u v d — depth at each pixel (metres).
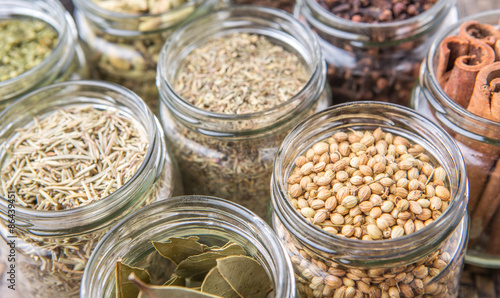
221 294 0.26
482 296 0.32
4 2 0.36
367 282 0.26
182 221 0.27
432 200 0.26
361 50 0.33
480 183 0.29
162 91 0.31
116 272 0.26
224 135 0.30
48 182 0.29
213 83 0.32
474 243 0.31
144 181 0.28
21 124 0.31
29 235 0.28
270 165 0.31
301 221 0.26
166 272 0.28
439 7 0.32
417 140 0.28
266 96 0.31
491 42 0.29
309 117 0.28
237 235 0.27
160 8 0.35
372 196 0.26
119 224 0.26
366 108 0.28
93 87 0.31
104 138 0.30
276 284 0.25
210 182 0.32
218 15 0.34
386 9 0.33
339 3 0.34
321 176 0.27
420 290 0.26
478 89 0.28
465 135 0.28
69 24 0.36
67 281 0.29
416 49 0.33
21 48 0.35
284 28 0.33
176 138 0.32
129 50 0.35
